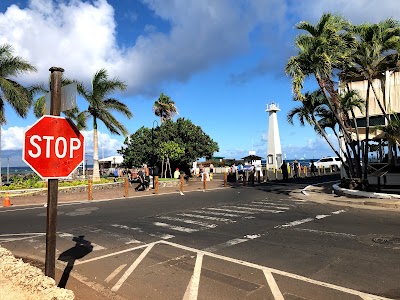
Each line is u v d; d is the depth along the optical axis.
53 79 3.93
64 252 6.90
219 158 55.75
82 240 7.91
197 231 8.56
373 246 6.70
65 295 3.67
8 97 19.67
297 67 14.44
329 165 40.94
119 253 6.73
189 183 27.12
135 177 31.44
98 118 25.42
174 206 13.46
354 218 9.99
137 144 34.66
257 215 10.82
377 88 19.66
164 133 34.03
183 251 6.72
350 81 19.58
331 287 4.68
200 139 34.62
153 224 9.65
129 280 5.21
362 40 14.35
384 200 12.74
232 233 8.23
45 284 3.72
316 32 14.59
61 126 3.88
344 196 14.67
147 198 17.03
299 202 14.05
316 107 17.20
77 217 11.28
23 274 4.00
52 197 3.90
